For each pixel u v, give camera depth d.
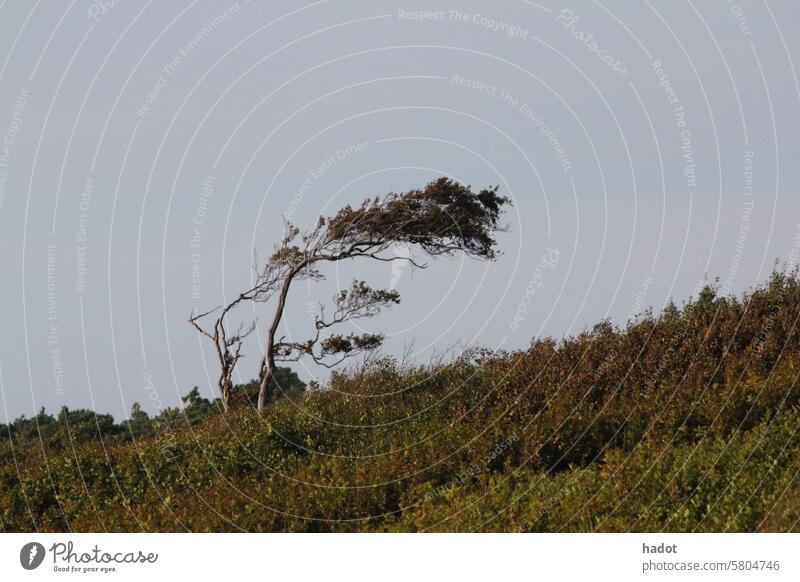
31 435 16.69
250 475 11.91
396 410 13.37
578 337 13.60
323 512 10.16
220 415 15.86
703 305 13.94
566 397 11.97
